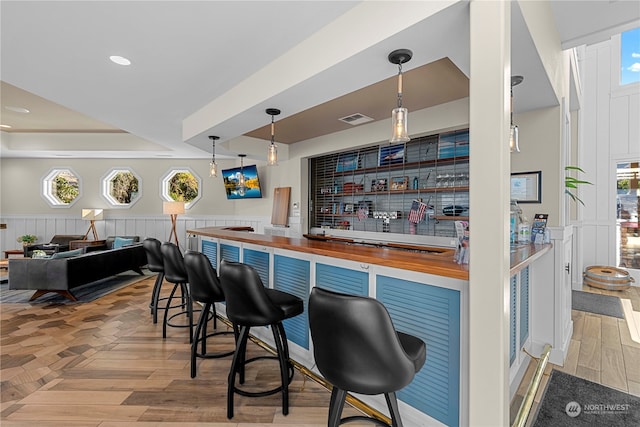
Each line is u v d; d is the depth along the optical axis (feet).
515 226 8.39
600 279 16.21
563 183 9.04
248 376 7.71
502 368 4.21
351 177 17.93
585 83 18.04
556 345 8.65
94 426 5.92
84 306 13.25
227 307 6.43
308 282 7.88
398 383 4.00
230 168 23.77
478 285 4.40
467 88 10.68
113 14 6.36
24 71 8.87
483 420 4.33
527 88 7.62
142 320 11.62
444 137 13.78
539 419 6.22
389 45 5.90
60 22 6.61
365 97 11.49
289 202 19.44
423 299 5.59
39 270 13.46
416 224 15.14
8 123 17.99
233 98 10.09
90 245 20.10
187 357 8.69
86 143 20.54
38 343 9.56
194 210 24.16
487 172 4.34
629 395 7.02
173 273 9.89
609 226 17.56
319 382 7.42
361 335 3.92
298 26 6.91
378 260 5.80
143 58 8.22
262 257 9.51
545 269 8.84
